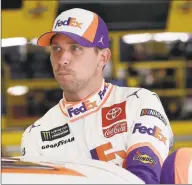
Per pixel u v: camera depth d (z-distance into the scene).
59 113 4.26
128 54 12.41
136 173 3.54
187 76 12.91
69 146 4.14
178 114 12.69
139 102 4.09
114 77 11.96
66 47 4.03
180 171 3.28
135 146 3.77
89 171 2.74
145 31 11.63
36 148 4.21
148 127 3.89
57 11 11.14
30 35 11.25
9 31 11.10
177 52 12.85
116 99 4.19
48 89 12.76
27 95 12.63
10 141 10.60
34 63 12.62
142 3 11.34
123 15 11.21
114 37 11.73
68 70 4.03
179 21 11.59
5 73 12.39
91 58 4.09
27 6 11.03
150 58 12.67
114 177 2.68
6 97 12.30
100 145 4.04
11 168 2.67
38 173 2.54
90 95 4.15
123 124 4.03
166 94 12.83
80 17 4.08
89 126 4.12
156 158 3.70
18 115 12.42
